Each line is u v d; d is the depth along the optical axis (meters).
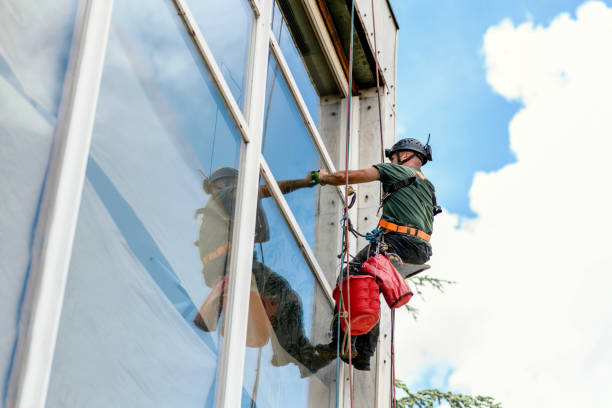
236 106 4.99
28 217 2.94
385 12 8.70
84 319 3.21
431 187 6.38
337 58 7.96
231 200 4.81
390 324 7.26
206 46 4.69
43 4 3.19
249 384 4.91
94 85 3.35
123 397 3.41
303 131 6.78
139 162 3.79
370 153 7.98
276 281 5.59
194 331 4.09
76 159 3.18
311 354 6.11
